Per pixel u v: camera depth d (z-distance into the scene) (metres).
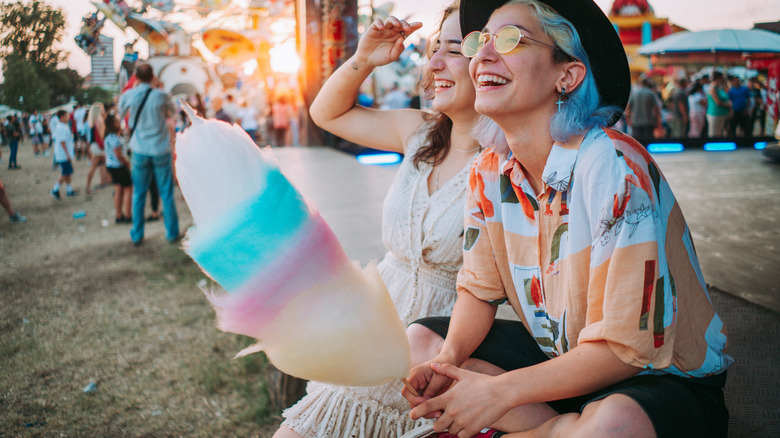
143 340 4.12
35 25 35.28
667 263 1.19
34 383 3.55
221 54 16.98
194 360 3.81
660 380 1.20
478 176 1.50
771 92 14.91
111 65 16.41
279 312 0.99
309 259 0.98
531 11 1.21
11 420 3.12
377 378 1.11
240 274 0.96
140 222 6.56
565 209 1.28
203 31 16.52
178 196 9.16
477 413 1.21
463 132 1.86
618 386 1.23
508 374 1.23
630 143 1.19
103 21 15.72
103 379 3.59
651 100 12.75
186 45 17.02
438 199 1.84
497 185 1.46
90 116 10.45
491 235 1.49
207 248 0.95
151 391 3.44
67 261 6.05
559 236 1.30
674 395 1.14
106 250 6.45
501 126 1.30
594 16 1.20
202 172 0.95
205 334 4.21
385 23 1.86
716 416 1.23
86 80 18.25
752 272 3.71
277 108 14.45
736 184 7.89
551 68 1.21
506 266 1.50
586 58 1.21
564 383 1.17
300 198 0.99
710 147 12.80
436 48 1.84
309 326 1.01
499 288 1.53
